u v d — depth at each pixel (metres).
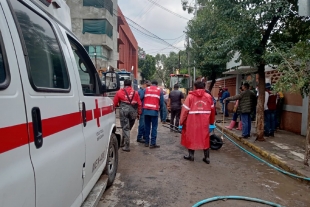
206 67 16.55
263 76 7.79
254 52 7.29
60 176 2.11
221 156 6.62
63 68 2.49
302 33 7.18
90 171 3.02
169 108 9.98
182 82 23.94
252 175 5.22
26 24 1.94
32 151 1.72
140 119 7.89
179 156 6.48
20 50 1.75
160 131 10.05
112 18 25.22
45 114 1.92
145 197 4.07
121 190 4.32
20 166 1.58
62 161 2.14
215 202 3.94
